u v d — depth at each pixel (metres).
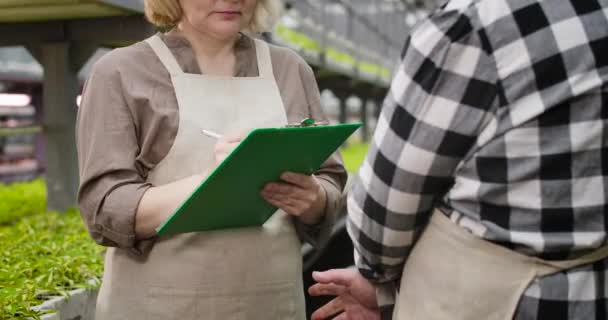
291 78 1.50
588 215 1.03
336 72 6.60
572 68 0.99
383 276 1.28
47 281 1.85
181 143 1.34
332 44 7.56
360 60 8.72
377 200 1.14
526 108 1.00
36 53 3.19
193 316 1.37
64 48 3.14
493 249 1.07
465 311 1.09
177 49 1.40
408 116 1.07
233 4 1.34
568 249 1.04
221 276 1.38
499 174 1.04
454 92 1.04
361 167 1.20
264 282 1.42
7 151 6.18
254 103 1.42
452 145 1.05
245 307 1.40
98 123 1.32
